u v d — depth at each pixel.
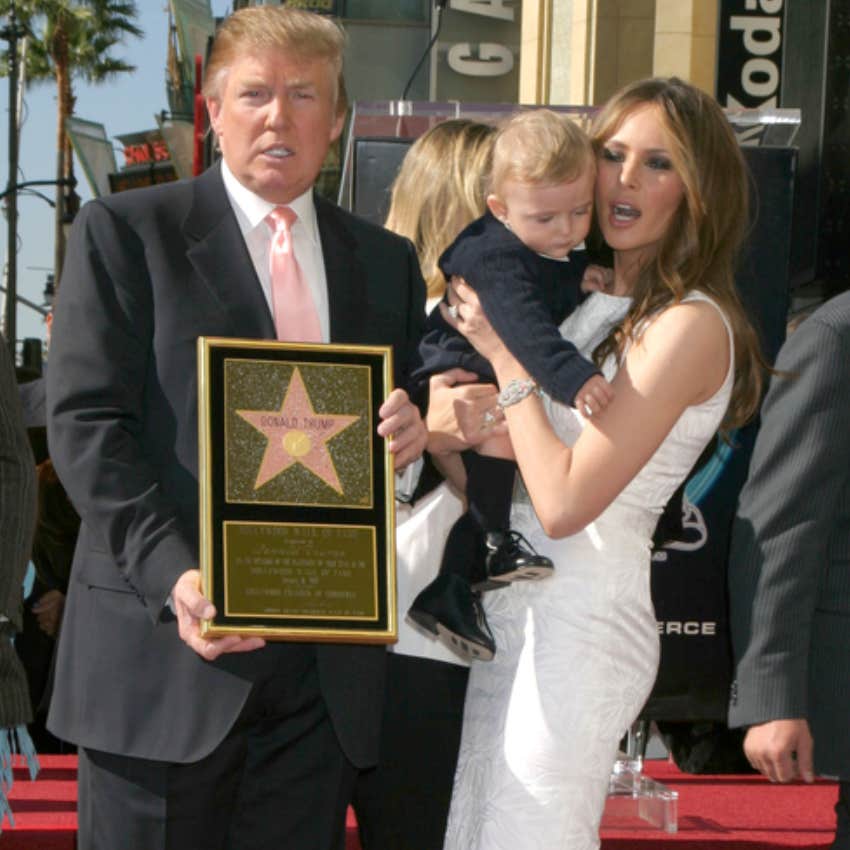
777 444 3.98
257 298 3.90
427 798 4.30
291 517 3.68
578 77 14.91
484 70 21.94
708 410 3.88
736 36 11.44
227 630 3.56
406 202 4.53
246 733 3.88
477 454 4.05
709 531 6.05
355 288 4.08
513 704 3.81
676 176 3.88
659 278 3.87
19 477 3.54
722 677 6.09
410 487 4.30
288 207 4.00
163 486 3.79
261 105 3.88
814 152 8.23
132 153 43.09
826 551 4.00
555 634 3.80
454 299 4.16
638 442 3.73
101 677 3.81
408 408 3.80
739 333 3.92
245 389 3.72
